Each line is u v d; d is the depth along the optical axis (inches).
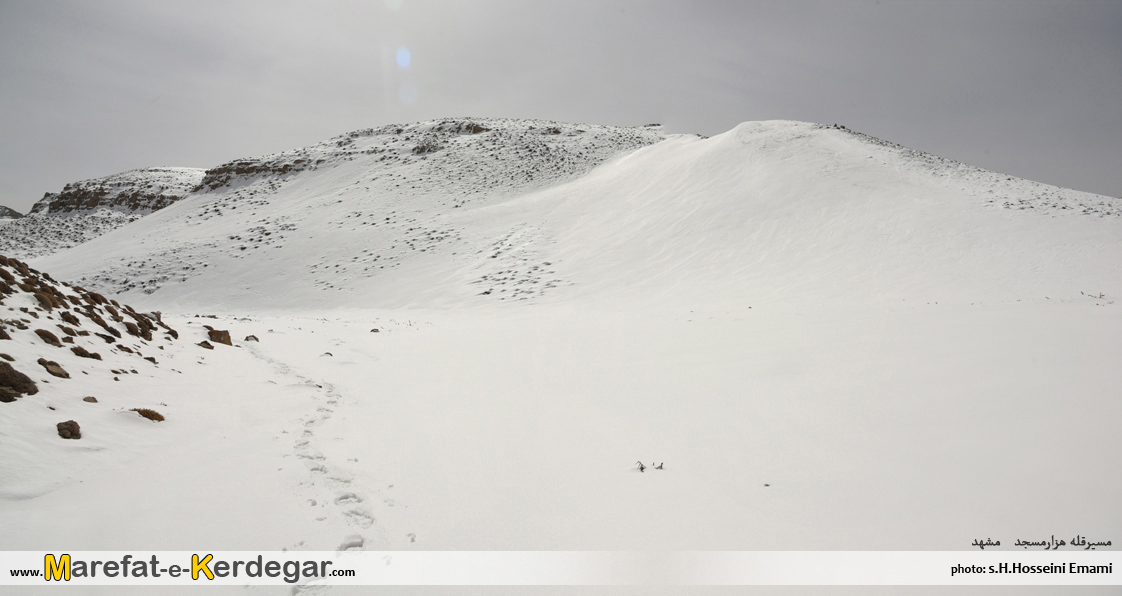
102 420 253.9
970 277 868.6
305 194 2529.5
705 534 175.9
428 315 1073.5
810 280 954.7
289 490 215.6
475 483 225.9
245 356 460.8
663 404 342.3
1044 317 550.3
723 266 1107.3
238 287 1520.7
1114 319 515.2
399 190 2325.3
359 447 269.6
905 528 169.3
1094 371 322.0
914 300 773.3
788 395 337.4
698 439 271.9
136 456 236.5
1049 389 294.7
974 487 191.9
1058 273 843.4
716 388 371.6
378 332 741.3
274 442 270.7
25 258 2731.3
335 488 219.8
